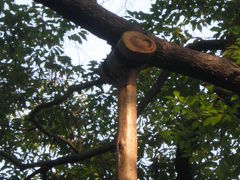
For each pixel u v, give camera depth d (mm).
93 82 7141
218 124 5590
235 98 5484
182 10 9016
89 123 9797
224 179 7145
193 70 4488
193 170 8414
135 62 4207
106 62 4410
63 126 9297
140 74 9773
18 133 9336
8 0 9234
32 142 9617
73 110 9531
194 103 5848
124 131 4059
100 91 9609
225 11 8555
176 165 8117
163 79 7520
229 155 7289
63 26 9328
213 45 7793
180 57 4422
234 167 7105
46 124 9250
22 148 9688
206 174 7934
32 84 9594
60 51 9594
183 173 8125
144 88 9789
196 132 6043
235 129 6062
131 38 4188
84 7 4281
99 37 4461
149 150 9641
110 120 9938
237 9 8453
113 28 4340
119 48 4168
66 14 4328
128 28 4367
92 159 9070
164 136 6211
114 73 4289
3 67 9430
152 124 9789
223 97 6172
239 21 8102
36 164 7746
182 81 8891
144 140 9648
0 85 9469
